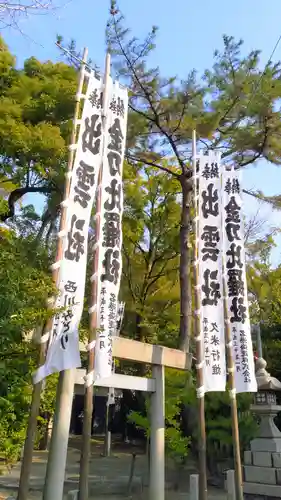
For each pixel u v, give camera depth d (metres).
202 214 8.59
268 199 13.23
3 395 5.65
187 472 10.29
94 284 6.06
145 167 16.27
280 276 18.73
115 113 7.06
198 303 7.95
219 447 10.51
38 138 11.47
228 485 7.85
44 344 5.17
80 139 6.39
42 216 13.88
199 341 7.68
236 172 9.25
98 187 6.53
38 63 13.82
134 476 11.15
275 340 17.23
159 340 15.39
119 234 6.54
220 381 7.51
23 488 4.64
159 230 16.34
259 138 12.12
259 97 11.67
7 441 5.80
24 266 5.36
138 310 15.70
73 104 12.80
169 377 10.48
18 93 12.68
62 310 5.06
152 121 12.45
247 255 16.98
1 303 4.60
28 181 13.95
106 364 5.84
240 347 8.08
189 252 12.21
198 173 8.91
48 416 10.54
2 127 11.32
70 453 17.69
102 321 5.96
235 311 8.28
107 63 7.11
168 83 11.70
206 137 12.59
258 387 8.97
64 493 8.87
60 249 5.68
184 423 10.74
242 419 10.09
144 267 16.86
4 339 4.87
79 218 6.00
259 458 8.50
